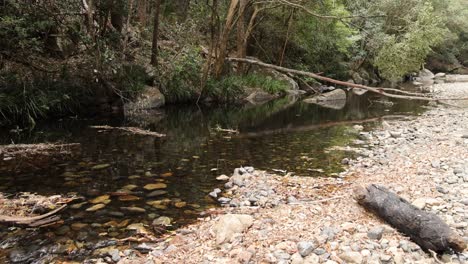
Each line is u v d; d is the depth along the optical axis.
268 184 5.50
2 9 8.73
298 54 22.03
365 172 6.14
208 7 14.85
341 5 20.78
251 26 16.39
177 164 6.55
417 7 19.20
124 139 8.35
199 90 14.11
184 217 4.37
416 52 17.98
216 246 3.62
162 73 13.20
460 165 6.14
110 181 5.51
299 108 14.92
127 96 11.91
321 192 5.18
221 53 14.23
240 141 8.63
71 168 6.07
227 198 4.96
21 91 9.29
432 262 3.25
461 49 40.59
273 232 3.81
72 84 10.40
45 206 4.49
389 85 25.05
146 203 4.75
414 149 7.59
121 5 11.02
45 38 9.95
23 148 7.16
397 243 3.54
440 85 24.78
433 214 3.71
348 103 16.78
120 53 11.59
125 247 3.64
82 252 3.53
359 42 25.44
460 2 39.81
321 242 3.53
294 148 7.98
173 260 3.37
